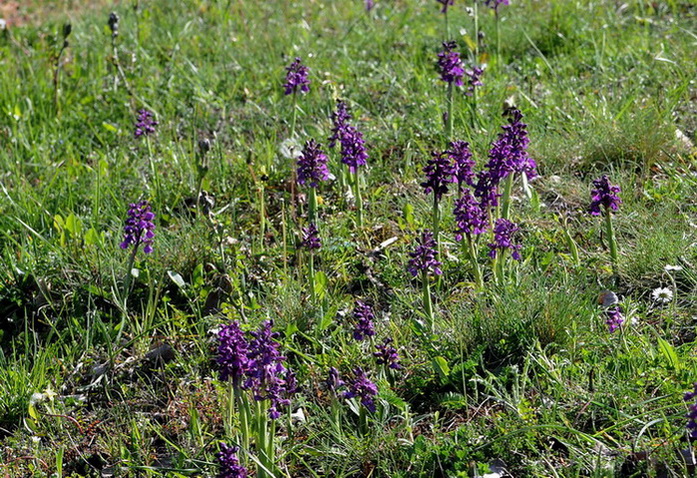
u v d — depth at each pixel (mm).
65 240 9891
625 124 10797
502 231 8023
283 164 11594
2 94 14312
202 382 8031
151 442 7379
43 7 23938
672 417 6316
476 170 10664
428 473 6523
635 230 9133
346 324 8500
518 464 6531
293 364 7996
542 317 7664
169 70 15453
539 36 15227
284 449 6992
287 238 9945
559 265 8719
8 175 12055
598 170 10633
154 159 12336
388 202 10672
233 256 9672
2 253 10086
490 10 17000
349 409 7289
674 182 9898
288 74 11141
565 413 6887
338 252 9562
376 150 11641
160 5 19828
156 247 9750
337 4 19562
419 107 12773
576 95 12383
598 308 7984
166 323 8789
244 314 8664
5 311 9398
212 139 13031
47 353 8453
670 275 8086
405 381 7566
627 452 6375
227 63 15953
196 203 10703
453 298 8562
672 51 13555
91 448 7500
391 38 16281
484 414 7145
